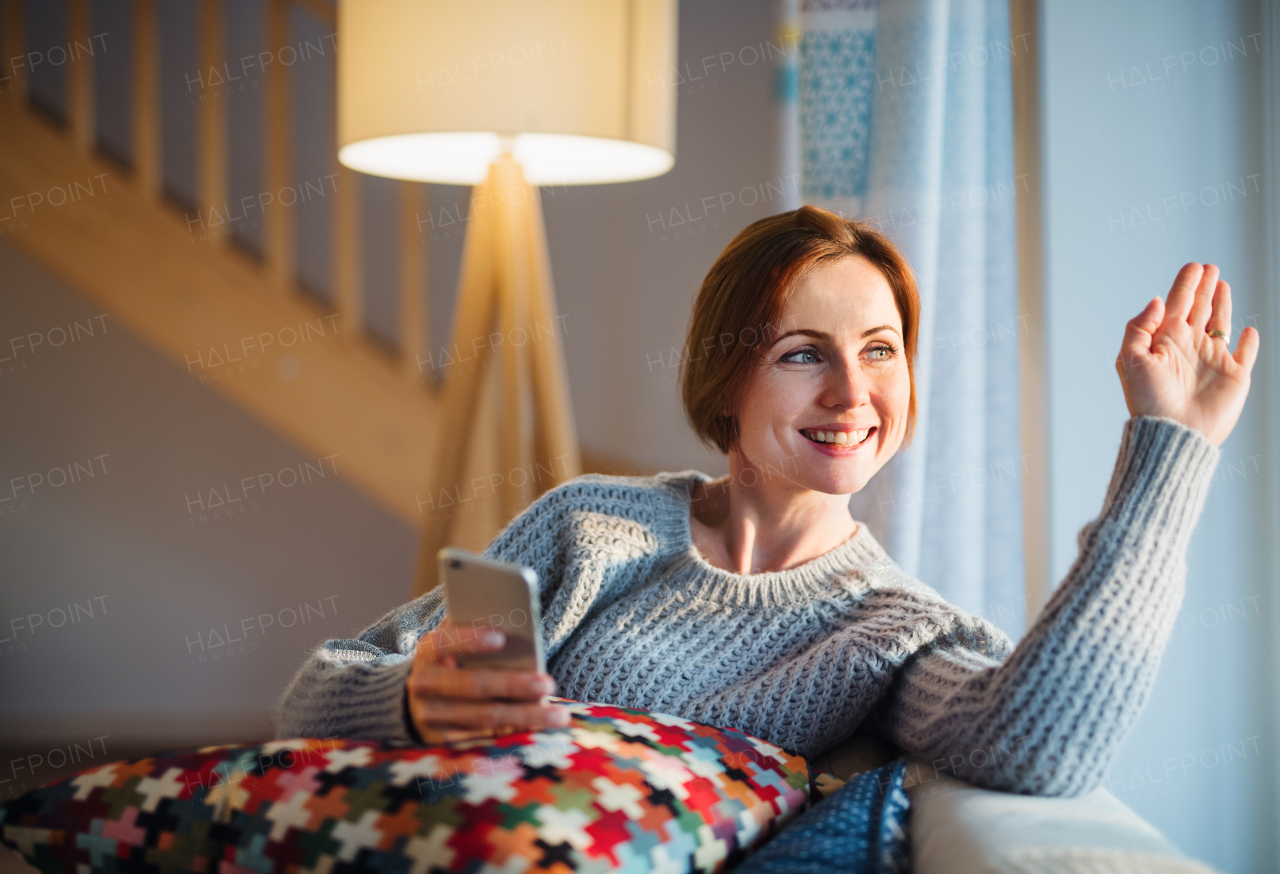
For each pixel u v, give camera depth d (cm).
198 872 70
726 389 97
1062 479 158
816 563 100
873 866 69
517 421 194
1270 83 150
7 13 254
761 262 94
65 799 75
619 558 101
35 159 250
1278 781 153
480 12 162
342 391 262
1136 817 73
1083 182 157
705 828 72
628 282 275
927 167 166
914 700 87
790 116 229
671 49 186
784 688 91
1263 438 151
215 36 256
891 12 168
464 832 65
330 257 271
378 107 167
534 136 206
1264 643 153
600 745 75
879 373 94
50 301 267
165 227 254
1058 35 157
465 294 194
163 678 272
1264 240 152
